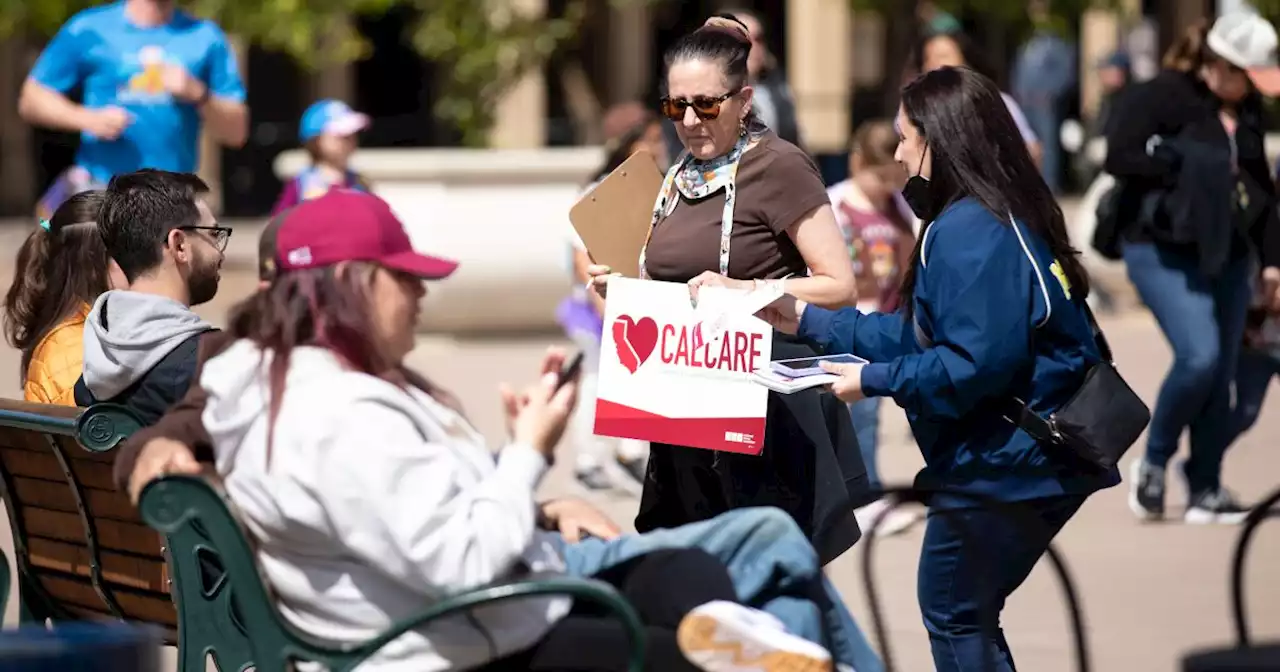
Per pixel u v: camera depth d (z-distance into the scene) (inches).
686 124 510.6
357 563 383.6
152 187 499.2
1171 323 791.1
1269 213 798.5
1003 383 440.8
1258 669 328.5
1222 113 789.9
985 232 442.6
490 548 374.9
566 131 2778.1
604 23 2834.6
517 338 1464.1
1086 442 444.8
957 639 464.1
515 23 1849.2
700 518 531.2
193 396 415.8
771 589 417.7
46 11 1758.1
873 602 415.8
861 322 481.4
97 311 481.4
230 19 1752.0
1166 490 865.5
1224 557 745.0
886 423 1107.9
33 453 489.4
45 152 1310.3
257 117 2711.6
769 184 509.7
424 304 1439.5
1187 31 794.2
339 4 1797.5
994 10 2085.4
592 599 400.8
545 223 1446.9
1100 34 2657.5
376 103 2795.3
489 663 397.7
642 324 491.2
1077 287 456.8
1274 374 816.3
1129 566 732.0
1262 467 933.2
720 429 486.0
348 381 378.0
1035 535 456.8
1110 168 792.3
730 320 484.7
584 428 919.0
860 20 2805.1
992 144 451.8
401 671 384.2
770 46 2967.5
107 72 886.4
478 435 402.3
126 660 326.0
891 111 2640.3
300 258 387.2
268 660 383.2
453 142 2709.2
